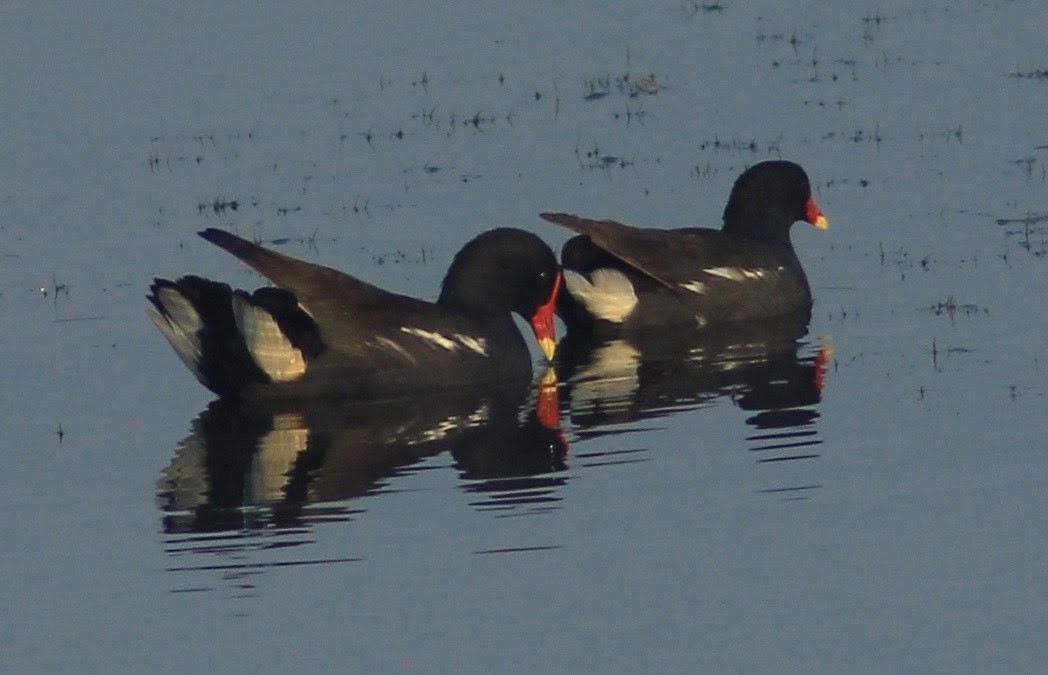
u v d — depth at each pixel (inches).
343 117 1035.9
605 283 766.5
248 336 648.4
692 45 1142.3
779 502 554.3
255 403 663.8
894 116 992.9
